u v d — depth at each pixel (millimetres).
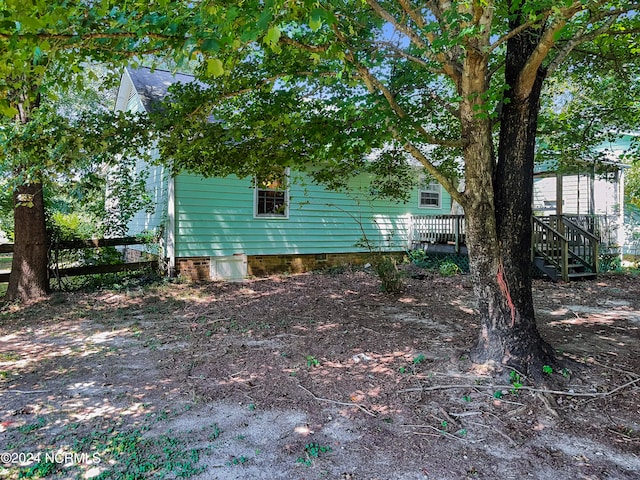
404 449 2824
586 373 4059
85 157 5238
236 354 4863
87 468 2615
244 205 10609
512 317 4066
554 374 3939
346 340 5348
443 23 3654
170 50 3193
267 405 3514
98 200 10656
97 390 3861
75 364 4570
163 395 3740
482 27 3602
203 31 2525
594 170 10664
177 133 5371
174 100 5844
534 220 10172
